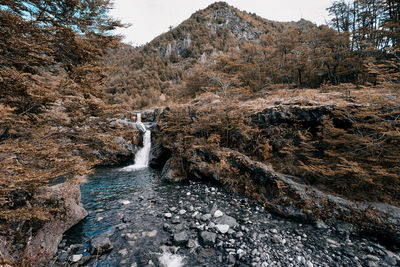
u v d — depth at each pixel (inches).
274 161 398.0
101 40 199.8
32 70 187.3
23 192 183.8
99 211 287.0
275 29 4143.7
